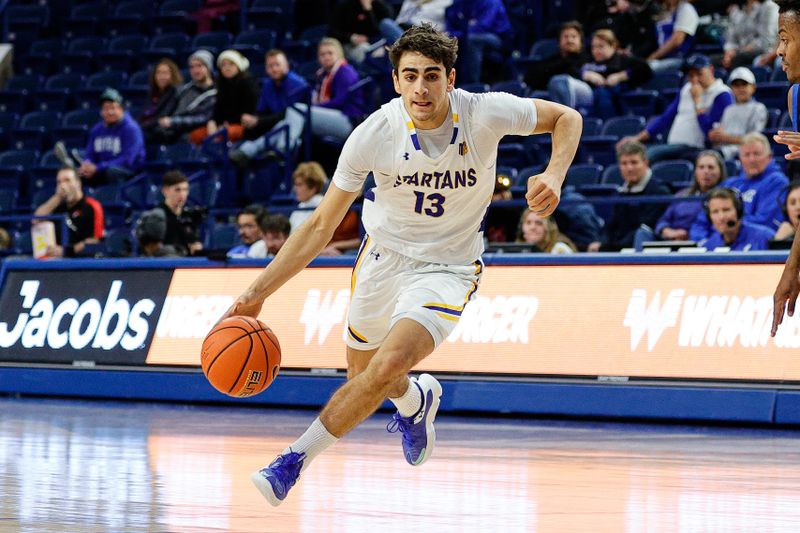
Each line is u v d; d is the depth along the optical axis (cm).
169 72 3319
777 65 2766
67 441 1397
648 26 3016
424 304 882
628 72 2855
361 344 986
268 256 2070
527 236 2009
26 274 2262
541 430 1616
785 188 1973
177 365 2056
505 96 914
